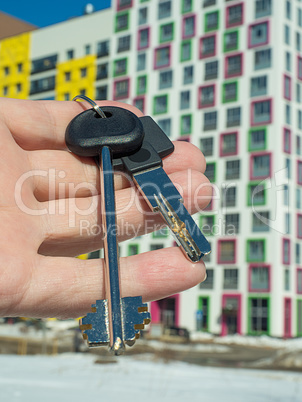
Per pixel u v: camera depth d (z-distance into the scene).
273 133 39.25
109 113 1.68
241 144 40.19
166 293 1.36
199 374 11.36
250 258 37.78
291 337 36.91
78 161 1.67
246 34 41.56
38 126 1.69
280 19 40.66
